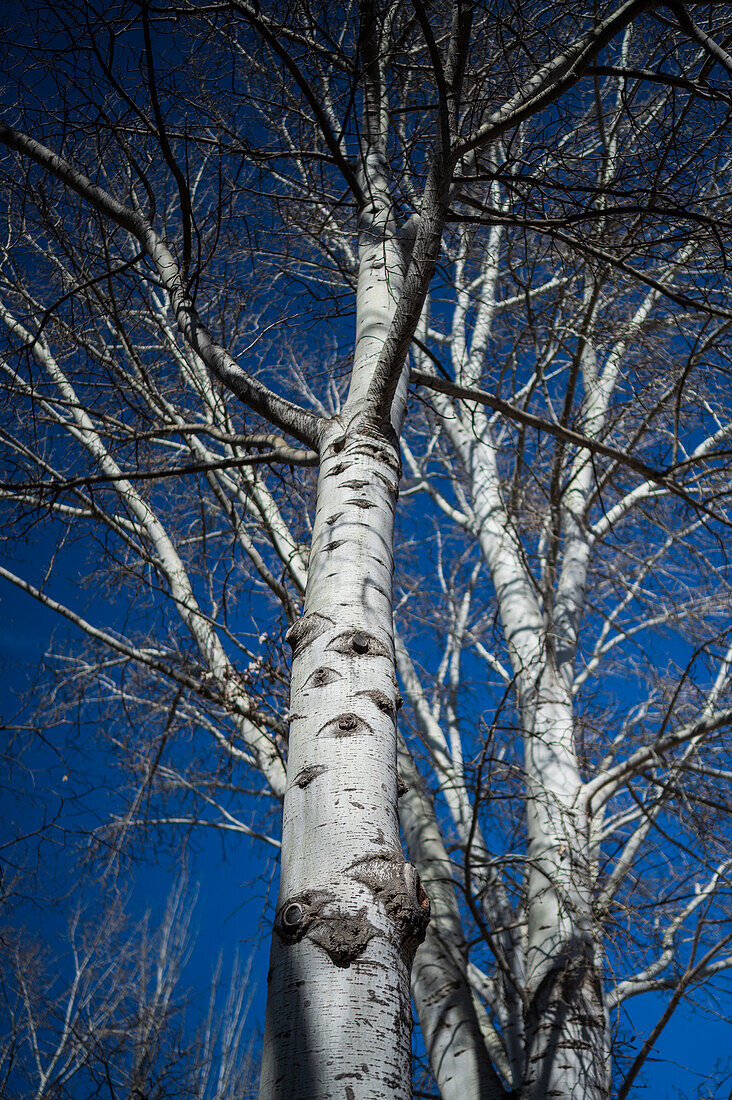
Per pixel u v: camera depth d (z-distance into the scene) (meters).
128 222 4.10
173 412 5.38
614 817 6.67
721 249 3.91
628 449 5.71
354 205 4.33
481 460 7.58
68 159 4.39
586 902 4.88
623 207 3.70
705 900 5.04
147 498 6.21
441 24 4.57
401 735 6.74
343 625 2.42
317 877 1.90
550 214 4.20
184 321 3.84
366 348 3.47
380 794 2.07
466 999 4.84
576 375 5.68
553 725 5.70
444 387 4.21
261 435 3.78
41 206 4.56
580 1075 4.28
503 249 6.91
